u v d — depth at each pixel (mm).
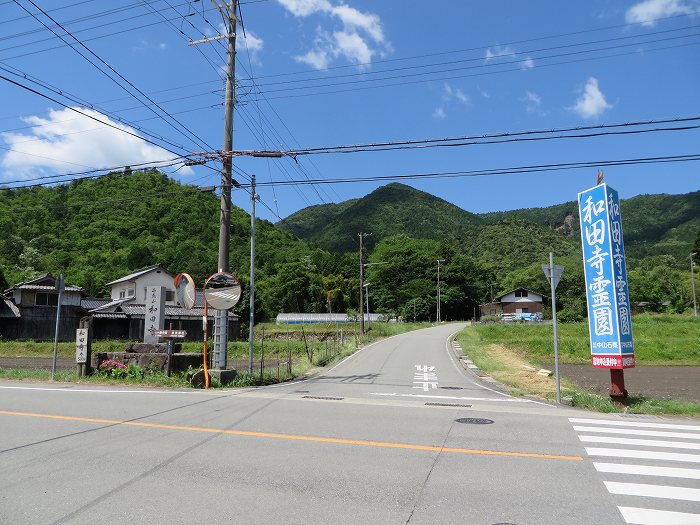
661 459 6301
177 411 9312
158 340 16719
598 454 6543
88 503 4551
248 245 72438
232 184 15469
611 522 4238
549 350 35625
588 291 12141
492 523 4188
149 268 46969
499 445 7004
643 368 29062
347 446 6797
